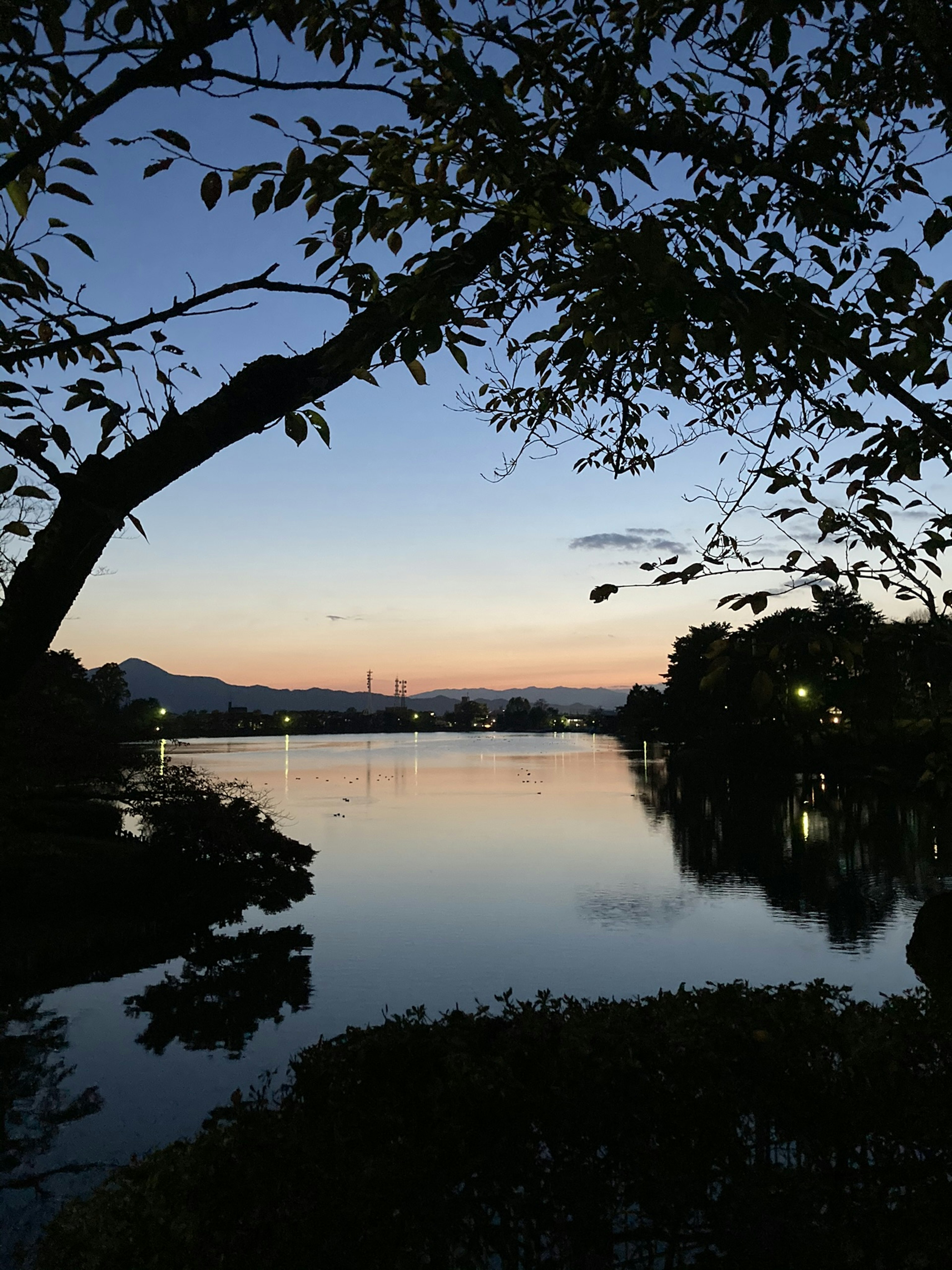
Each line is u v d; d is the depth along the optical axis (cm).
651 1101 370
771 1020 401
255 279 234
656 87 295
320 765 10150
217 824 2298
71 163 245
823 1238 354
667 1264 362
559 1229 360
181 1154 384
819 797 4794
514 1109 367
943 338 291
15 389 218
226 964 1608
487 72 229
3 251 257
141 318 227
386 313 251
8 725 1255
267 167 253
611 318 253
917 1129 358
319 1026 1205
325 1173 356
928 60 293
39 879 2030
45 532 229
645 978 1405
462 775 8219
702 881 2361
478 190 304
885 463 325
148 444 236
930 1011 421
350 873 2634
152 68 205
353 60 250
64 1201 680
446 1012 429
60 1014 1294
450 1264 354
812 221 293
